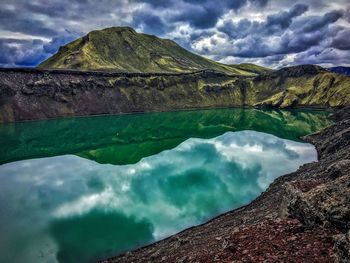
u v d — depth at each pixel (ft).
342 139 255.09
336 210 70.18
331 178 103.30
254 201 159.22
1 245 121.80
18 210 155.22
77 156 283.59
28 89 587.27
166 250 106.42
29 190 185.47
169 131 431.84
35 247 120.47
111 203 163.22
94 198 170.30
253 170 219.61
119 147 325.42
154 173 214.28
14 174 221.66
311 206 75.56
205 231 120.37
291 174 197.36
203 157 257.14
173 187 186.19
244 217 123.85
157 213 149.89
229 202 161.99
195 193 176.55
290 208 82.89
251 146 303.68
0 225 138.62
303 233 72.28
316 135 340.39
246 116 617.21
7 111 529.45
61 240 125.49
